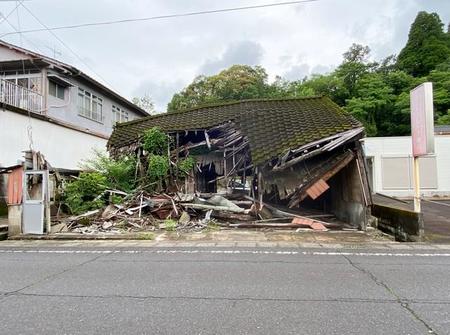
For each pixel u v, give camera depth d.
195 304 3.54
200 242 7.23
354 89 34.16
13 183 8.45
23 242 7.55
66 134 15.21
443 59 31.69
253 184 10.66
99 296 3.80
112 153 13.02
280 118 11.38
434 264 5.20
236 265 5.17
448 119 25.56
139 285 4.18
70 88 19.22
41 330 2.95
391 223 8.91
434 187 18.72
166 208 9.98
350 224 9.73
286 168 9.56
